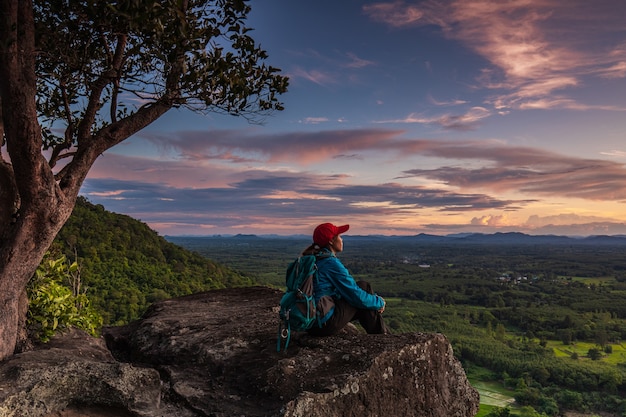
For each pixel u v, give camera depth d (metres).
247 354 3.76
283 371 3.24
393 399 3.38
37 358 3.24
